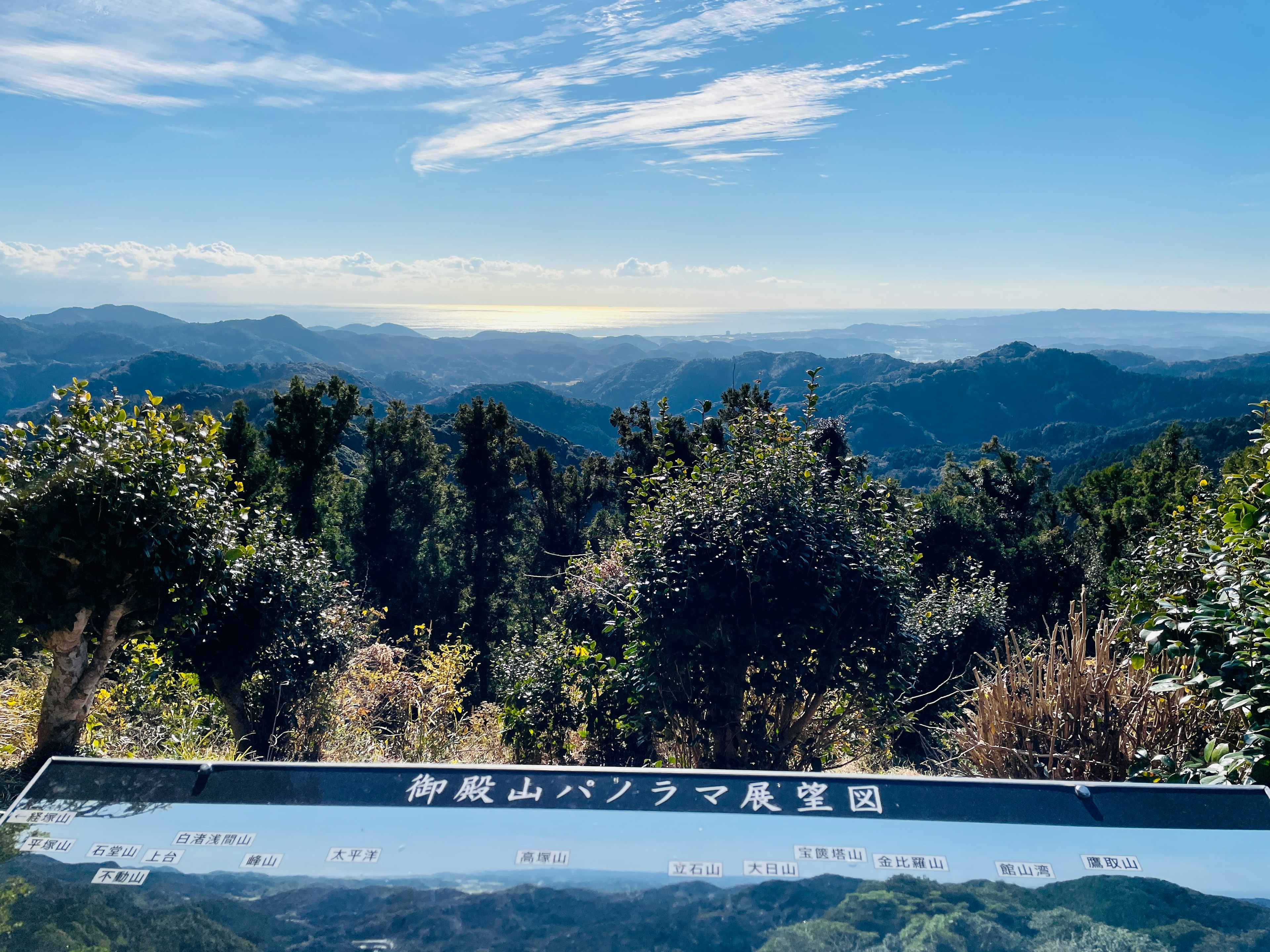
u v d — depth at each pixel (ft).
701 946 5.51
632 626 19.58
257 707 28.63
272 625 27.37
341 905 5.89
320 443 76.48
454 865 6.22
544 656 25.52
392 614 91.25
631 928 5.67
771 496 19.29
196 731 23.15
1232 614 11.43
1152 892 5.90
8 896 5.91
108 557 15.98
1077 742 13.80
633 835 6.51
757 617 18.28
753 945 5.52
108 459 16.25
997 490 113.91
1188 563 16.11
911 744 26.71
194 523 17.39
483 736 29.76
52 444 16.29
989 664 16.78
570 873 6.15
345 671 33.81
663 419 36.68
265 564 27.45
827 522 19.80
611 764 24.13
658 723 20.20
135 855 6.33
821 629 19.12
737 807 6.78
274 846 6.42
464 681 61.98
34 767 16.47
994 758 14.38
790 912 5.79
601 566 24.58
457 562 111.65
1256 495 14.42
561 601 26.21
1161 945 5.46
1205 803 6.76
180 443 18.08
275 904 5.90
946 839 6.44
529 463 118.73
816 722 22.26
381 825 6.63
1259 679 10.69
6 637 16.11
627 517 60.34
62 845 6.42
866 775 7.05
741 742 20.53
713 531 18.53
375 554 99.40
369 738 29.84
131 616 17.24
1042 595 78.23
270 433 75.31
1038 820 6.63
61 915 5.75
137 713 22.27
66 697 16.80
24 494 15.44
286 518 31.22
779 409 21.07
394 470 104.37
